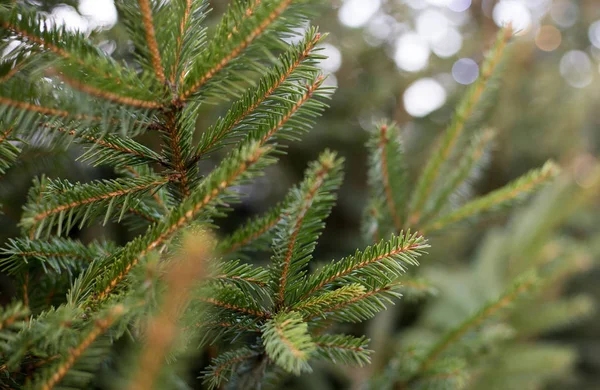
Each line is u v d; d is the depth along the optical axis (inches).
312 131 45.5
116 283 14.3
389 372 20.1
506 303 19.9
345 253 48.1
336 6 41.9
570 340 64.8
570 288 66.1
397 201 21.4
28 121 12.7
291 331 13.1
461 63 62.9
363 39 47.5
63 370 12.1
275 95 14.4
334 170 14.0
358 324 34.3
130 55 21.9
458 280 43.8
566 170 62.4
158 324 10.9
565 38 76.0
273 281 14.5
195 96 13.6
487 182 67.4
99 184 14.7
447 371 19.1
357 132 48.9
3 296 23.5
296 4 12.4
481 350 20.6
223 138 14.9
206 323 14.4
